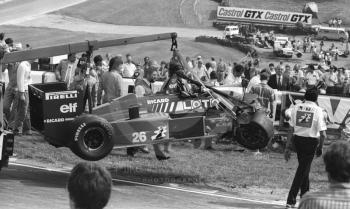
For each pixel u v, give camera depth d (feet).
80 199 17.16
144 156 70.74
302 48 362.94
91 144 54.90
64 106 56.03
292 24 417.69
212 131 60.34
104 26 419.54
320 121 49.73
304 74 149.38
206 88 61.46
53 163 63.26
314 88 50.72
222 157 73.82
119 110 59.11
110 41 58.39
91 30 398.62
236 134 60.13
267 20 424.46
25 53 54.80
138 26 432.66
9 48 93.50
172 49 61.82
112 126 57.16
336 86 118.62
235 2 481.05
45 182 54.29
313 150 50.19
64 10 446.19
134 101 59.52
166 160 68.80
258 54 341.62
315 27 408.67
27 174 57.06
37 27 393.09
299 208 21.85
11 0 461.78
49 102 55.67
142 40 59.93
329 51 349.61
